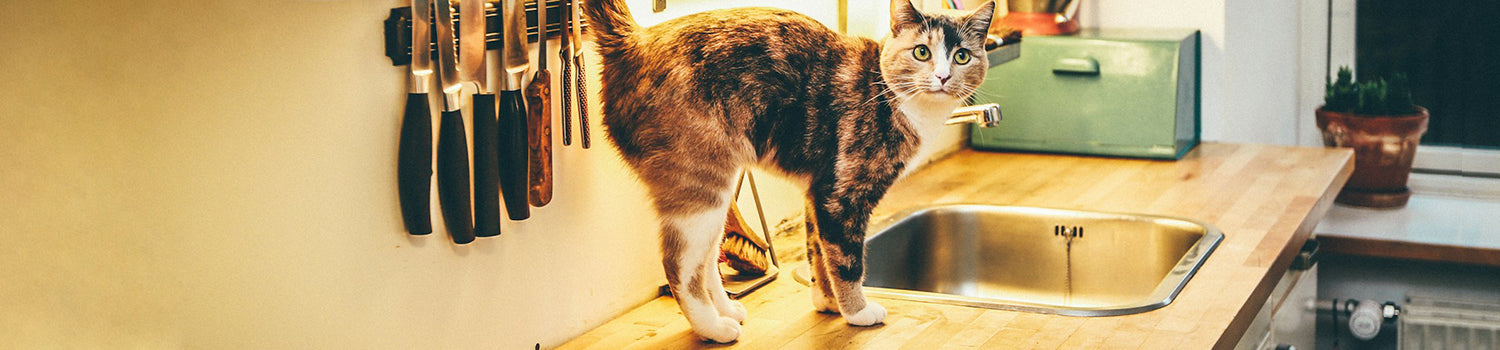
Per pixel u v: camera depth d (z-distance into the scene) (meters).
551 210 1.24
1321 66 2.77
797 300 1.39
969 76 1.21
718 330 1.23
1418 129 2.48
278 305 0.98
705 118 1.14
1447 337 2.39
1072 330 1.27
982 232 1.85
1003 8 2.29
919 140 1.23
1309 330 2.22
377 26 1.02
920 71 1.18
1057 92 2.23
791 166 1.22
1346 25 2.74
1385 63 2.76
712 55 1.15
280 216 0.96
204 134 0.90
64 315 0.84
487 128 1.09
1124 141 2.21
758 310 1.35
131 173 0.86
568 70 1.16
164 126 0.87
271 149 0.95
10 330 0.81
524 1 1.11
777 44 1.17
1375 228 2.44
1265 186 1.97
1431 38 2.71
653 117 1.15
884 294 1.40
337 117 1.00
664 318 1.35
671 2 1.37
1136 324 1.29
